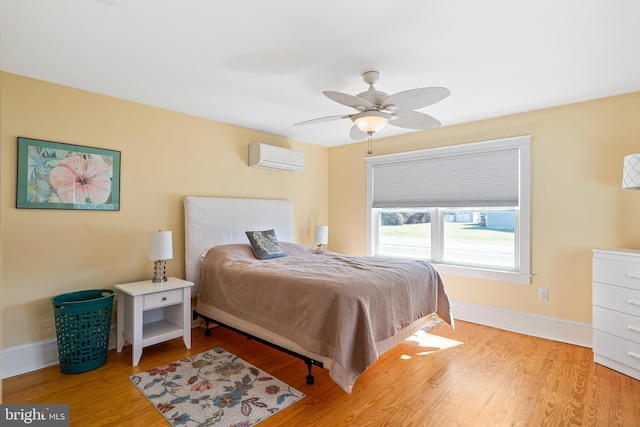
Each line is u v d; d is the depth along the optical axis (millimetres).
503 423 2029
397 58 2365
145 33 2066
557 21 1930
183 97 3127
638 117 2932
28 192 2650
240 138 4137
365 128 2541
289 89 2930
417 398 2287
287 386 2426
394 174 4574
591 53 2285
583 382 2490
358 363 2236
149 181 3340
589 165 3156
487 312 3748
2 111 2549
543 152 3404
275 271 2879
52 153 2762
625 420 2053
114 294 3002
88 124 2957
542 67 2494
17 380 2484
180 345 3156
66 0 1747
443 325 3766
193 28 2016
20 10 1827
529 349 3088
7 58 2367
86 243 2945
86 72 2592
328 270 2908
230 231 3891
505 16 1888
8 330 2570
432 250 4270
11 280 2584
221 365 2740
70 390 2350
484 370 2676
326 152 5316
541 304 3414
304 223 4965
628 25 1960
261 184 4383
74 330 2561
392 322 2576
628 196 2971
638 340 2525
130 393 2316
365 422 2035
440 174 4133
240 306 2949
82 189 2914
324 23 1962
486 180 3775
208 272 3385
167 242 3049
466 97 3092
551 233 3357
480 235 3916
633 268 2566
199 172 3738
